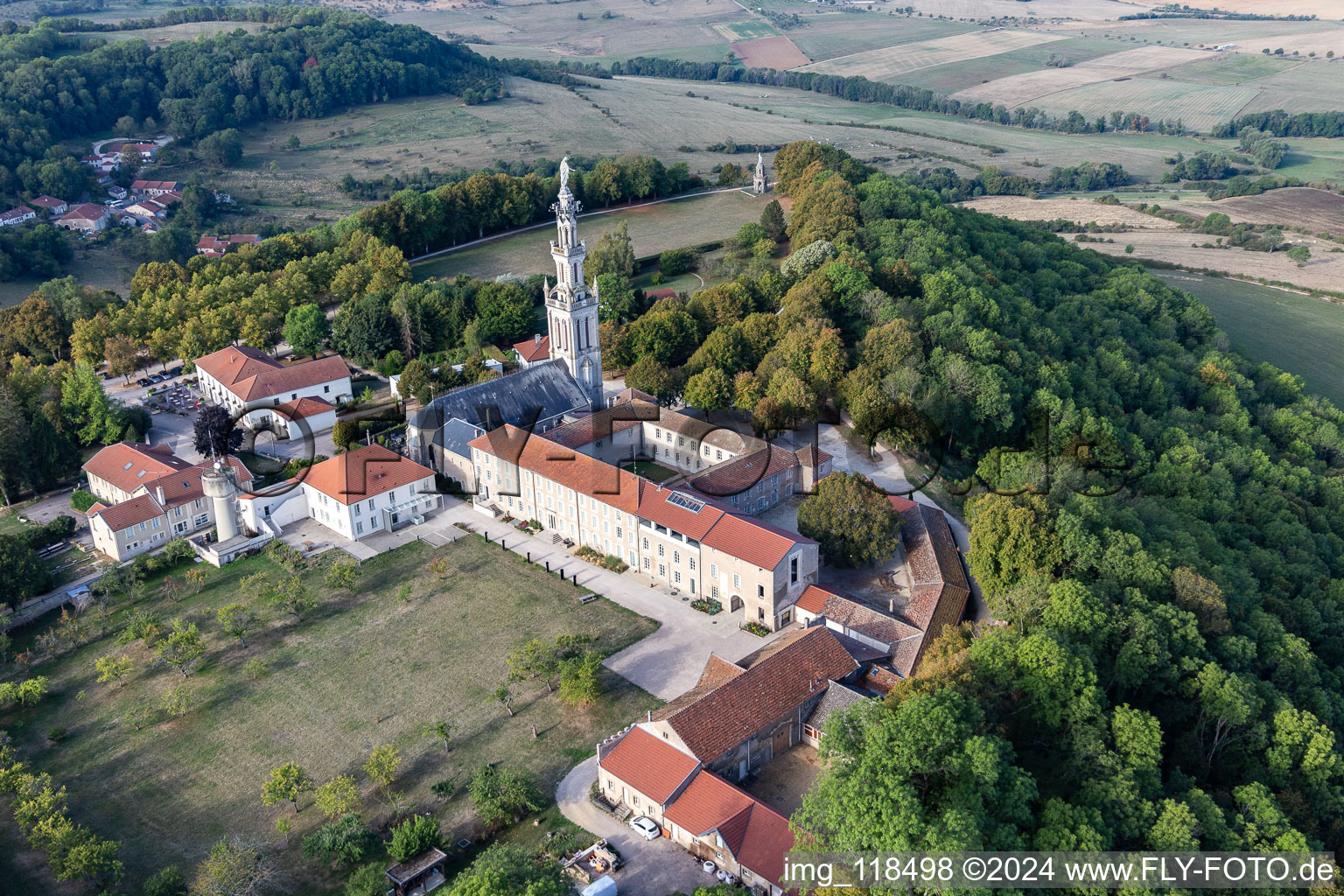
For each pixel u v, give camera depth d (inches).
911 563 5649.6
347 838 4001.0
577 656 5068.9
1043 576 4650.6
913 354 7214.6
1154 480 6752.0
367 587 5949.8
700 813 3949.3
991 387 6889.8
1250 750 4242.1
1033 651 4052.7
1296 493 7263.8
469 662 5246.1
